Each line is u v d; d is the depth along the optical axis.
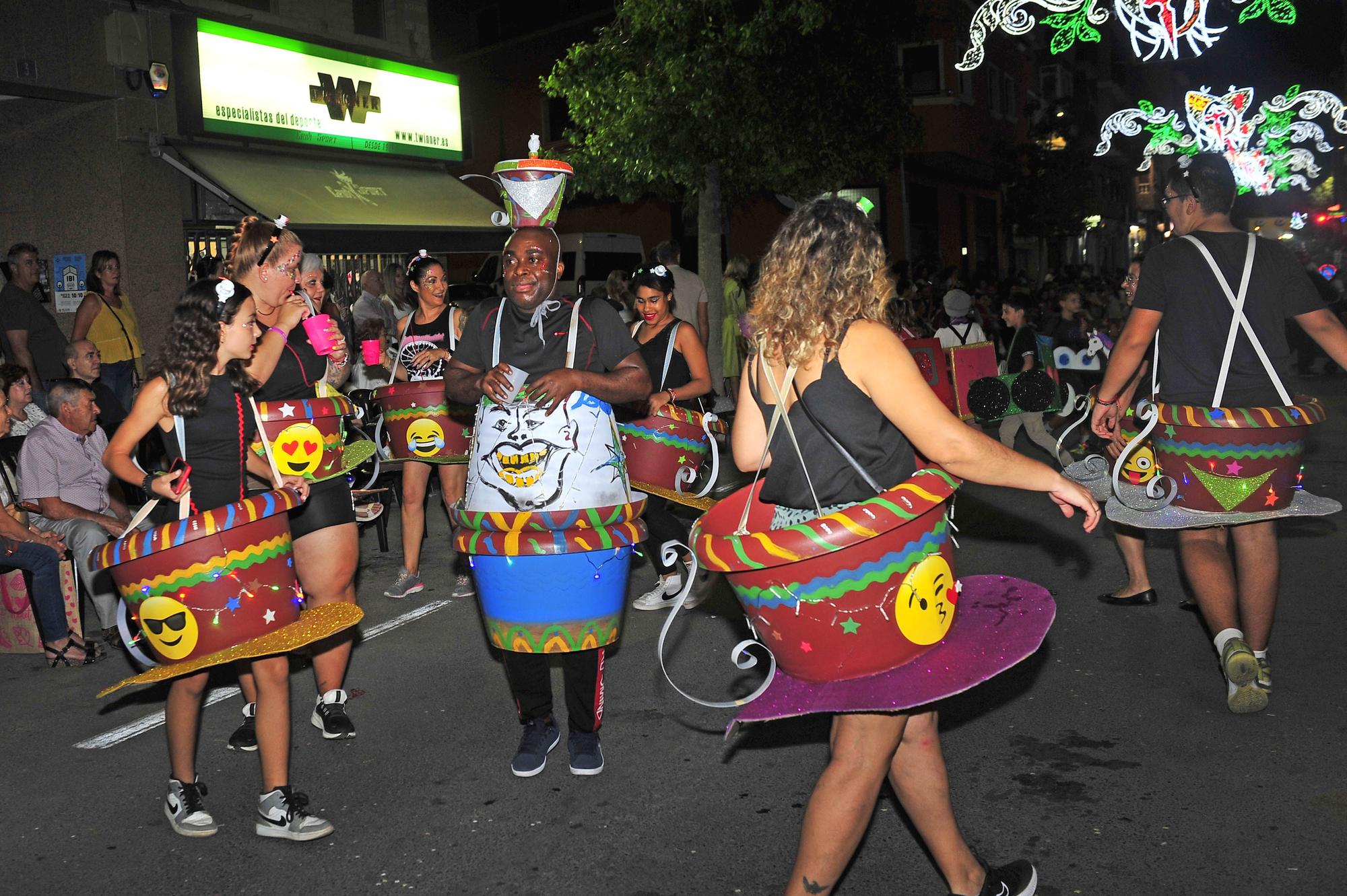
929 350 9.45
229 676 5.58
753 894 3.34
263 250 4.19
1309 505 4.29
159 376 3.57
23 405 6.92
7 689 5.56
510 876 3.50
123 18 11.91
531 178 3.95
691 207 16.52
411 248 14.52
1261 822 3.62
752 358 2.79
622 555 4.00
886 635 2.51
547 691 4.28
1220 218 4.39
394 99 15.71
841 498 2.63
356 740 4.68
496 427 3.91
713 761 4.30
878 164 15.97
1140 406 4.30
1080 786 3.93
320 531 4.41
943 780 2.87
